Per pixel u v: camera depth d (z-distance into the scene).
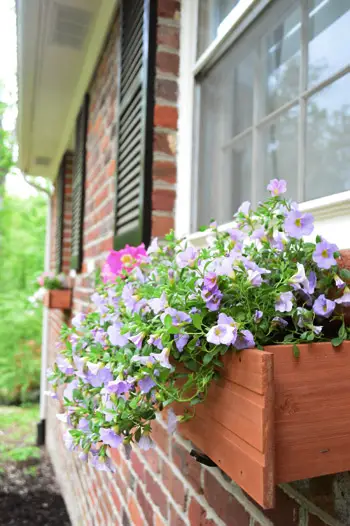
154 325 0.74
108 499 1.91
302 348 0.59
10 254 9.11
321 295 0.66
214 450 0.65
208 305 0.67
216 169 1.44
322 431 0.58
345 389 0.60
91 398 0.83
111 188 2.16
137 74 1.69
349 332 0.65
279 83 1.15
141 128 1.59
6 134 7.77
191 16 1.57
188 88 1.55
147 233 1.53
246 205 0.82
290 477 0.56
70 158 4.82
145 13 1.60
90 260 2.65
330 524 0.68
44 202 9.47
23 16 2.19
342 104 0.92
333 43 0.96
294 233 0.69
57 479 4.01
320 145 0.99
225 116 1.40
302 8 1.06
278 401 0.57
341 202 0.78
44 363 5.28
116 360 0.75
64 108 3.37
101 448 0.76
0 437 5.67
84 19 2.22
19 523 3.30
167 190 1.56
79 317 1.08
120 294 0.95
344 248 0.78
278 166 1.14
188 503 1.13
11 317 7.94
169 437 1.27
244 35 1.30
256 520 0.84
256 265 0.68
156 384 0.69
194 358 0.67
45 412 5.23
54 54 2.56
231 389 0.61
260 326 0.65
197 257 0.78
